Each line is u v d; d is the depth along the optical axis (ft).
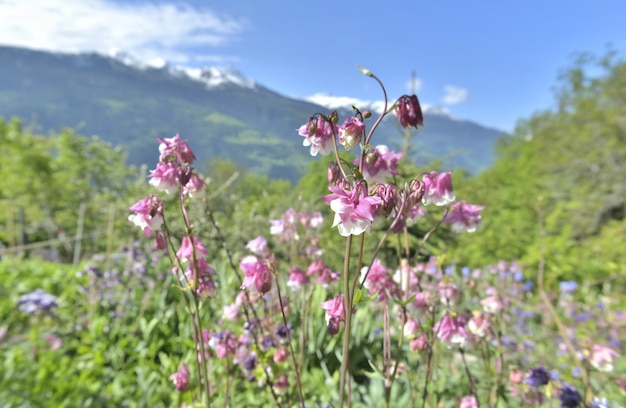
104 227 8.59
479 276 3.79
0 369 2.71
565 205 12.07
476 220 1.49
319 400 2.45
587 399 1.87
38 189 19.04
